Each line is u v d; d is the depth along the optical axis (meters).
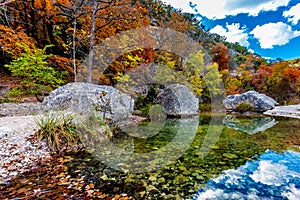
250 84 20.28
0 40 6.84
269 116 9.65
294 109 12.25
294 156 3.51
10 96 7.60
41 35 10.04
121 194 2.19
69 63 9.59
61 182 2.47
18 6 9.14
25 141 3.75
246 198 2.12
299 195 2.17
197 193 2.23
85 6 9.73
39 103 7.40
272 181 2.52
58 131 3.98
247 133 5.64
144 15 10.73
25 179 2.54
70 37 10.73
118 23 9.95
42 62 6.76
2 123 4.66
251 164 3.13
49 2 9.02
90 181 2.52
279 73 20.55
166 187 2.37
